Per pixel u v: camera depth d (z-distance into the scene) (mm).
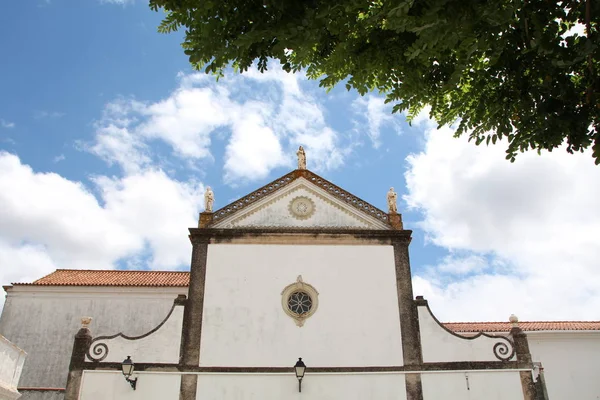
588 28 6074
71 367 17891
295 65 7719
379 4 7254
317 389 18156
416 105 8758
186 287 24453
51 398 21531
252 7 6984
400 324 19281
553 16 6594
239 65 7617
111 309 24188
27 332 23422
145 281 25422
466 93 8047
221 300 19453
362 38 7586
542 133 7262
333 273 20094
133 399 17641
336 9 6914
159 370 18125
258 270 20047
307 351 18719
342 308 19484
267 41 7430
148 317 24109
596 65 7012
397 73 8023
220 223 21000
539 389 20375
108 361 18125
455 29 6285
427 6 6398
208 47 7098
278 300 19547
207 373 18219
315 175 22125
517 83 7367
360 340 18969
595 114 6898
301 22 6715
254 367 18391
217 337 18812
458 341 18984
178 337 18750
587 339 23156
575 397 21891
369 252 20562
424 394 18172
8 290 24219
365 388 18234
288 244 20578
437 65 7949
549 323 25172
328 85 7934
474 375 18438
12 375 18500
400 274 20172
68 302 24266
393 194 21984
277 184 21938
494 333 23328
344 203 21625
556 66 6680
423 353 18797
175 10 7215
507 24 6367
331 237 20781
